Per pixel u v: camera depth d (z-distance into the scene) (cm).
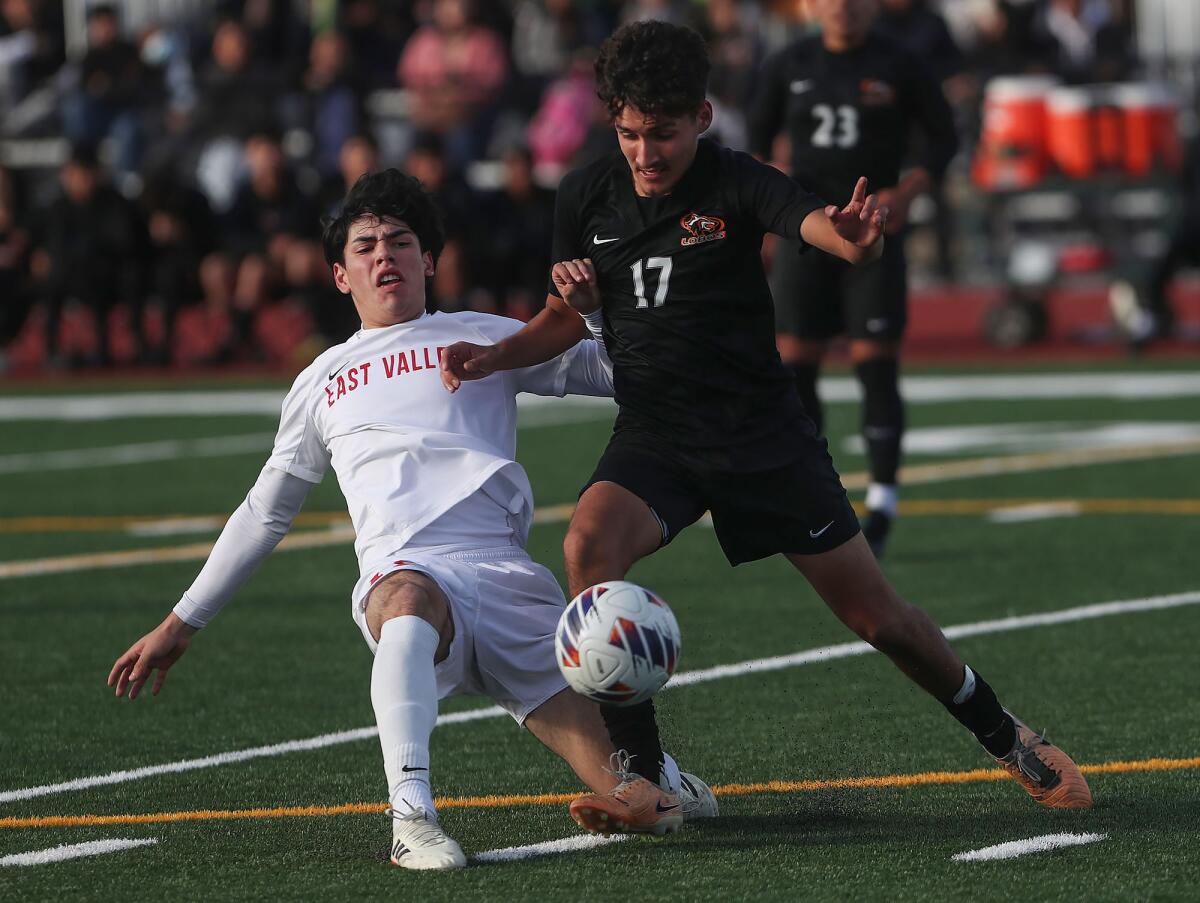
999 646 2664
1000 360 6475
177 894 1642
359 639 2834
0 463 4906
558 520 3819
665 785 1812
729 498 1830
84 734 2297
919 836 1792
